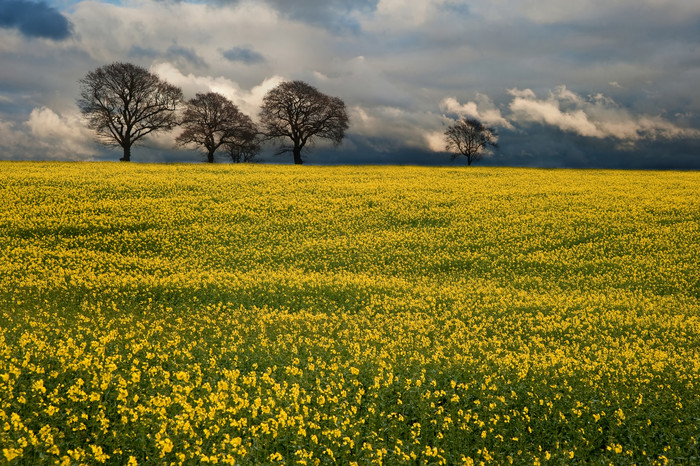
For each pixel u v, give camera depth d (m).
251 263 27.72
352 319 19.06
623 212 39.03
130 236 31.16
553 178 60.47
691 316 20.66
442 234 34.09
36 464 7.99
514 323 19.23
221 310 19.61
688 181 57.69
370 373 13.23
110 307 18.48
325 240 32.53
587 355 15.81
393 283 24.31
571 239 32.78
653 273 26.59
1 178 44.78
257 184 49.81
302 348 15.42
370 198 44.00
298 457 9.27
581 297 22.48
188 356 13.65
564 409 11.86
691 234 33.28
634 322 19.23
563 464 9.87
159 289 21.05
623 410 11.71
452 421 11.12
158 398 10.10
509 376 13.46
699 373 13.93
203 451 9.19
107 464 8.66
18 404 9.81
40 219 32.34
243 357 14.13
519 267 28.03
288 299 21.45
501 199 44.28
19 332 14.28
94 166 61.50
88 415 10.00
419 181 55.00
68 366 11.42
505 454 10.33
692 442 10.55
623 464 9.95
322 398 11.35
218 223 35.31
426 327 18.34
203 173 56.84
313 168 69.38
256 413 10.20
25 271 22.39
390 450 9.80
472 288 24.19
